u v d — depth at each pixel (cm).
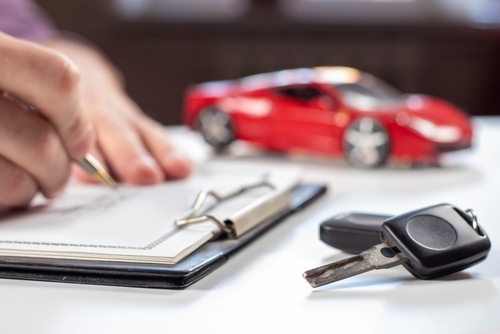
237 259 44
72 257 40
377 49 240
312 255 44
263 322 32
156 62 241
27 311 34
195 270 38
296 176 68
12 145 50
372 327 31
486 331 30
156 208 53
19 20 118
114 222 48
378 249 39
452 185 74
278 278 39
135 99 244
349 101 100
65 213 52
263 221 52
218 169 75
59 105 49
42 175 53
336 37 240
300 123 102
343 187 73
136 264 39
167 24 239
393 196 67
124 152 68
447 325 31
